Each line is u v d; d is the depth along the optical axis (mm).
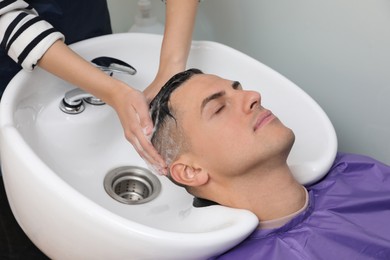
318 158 798
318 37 997
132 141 756
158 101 749
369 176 821
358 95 993
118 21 1241
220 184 737
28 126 787
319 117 857
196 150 720
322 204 771
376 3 893
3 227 1048
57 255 683
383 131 991
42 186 608
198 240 591
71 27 957
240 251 689
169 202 840
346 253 701
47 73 833
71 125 843
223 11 1112
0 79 909
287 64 1074
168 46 859
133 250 589
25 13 772
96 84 773
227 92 733
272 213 736
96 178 851
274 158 708
